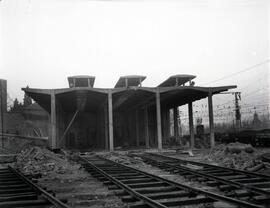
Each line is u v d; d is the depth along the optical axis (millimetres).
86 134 41906
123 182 10172
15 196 8258
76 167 15820
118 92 25344
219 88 26391
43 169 15055
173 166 14273
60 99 30766
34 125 42750
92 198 8336
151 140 39969
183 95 29562
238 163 15305
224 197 6938
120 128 40469
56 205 7191
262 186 9328
